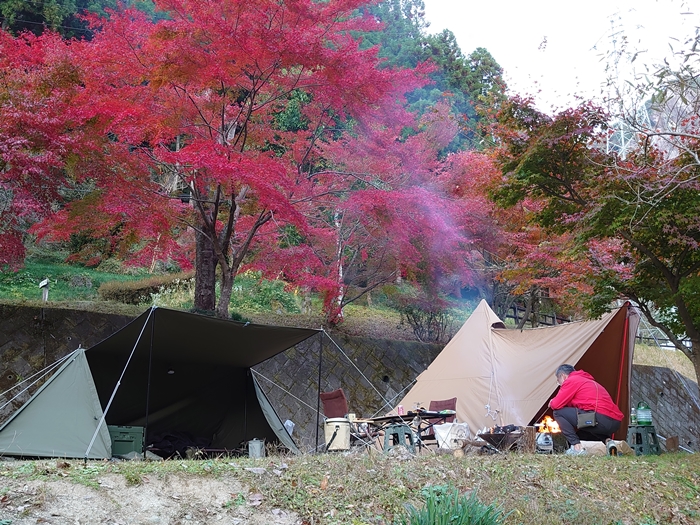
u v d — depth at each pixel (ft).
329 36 34.35
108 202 31.12
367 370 46.85
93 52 31.07
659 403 59.98
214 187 37.63
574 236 31.81
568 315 68.80
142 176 32.48
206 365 35.12
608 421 27.12
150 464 17.99
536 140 29.71
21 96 27.68
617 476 21.62
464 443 27.25
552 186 31.24
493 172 42.68
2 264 30.14
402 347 50.03
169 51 29.73
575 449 26.50
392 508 16.92
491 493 18.39
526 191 31.65
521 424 32.91
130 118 30.01
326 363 45.11
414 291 60.03
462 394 35.96
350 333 50.11
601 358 34.71
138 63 31.58
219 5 30.40
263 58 31.14
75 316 37.32
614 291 31.04
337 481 18.11
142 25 32.65
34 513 13.98
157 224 33.76
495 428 28.81
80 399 24.57
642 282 31.55
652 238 29.60
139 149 33.14
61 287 56.80
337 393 31.40
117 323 38.91
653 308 34.71
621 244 31.99
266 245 43.55
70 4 68.85
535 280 43.80
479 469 20.81
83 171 30.22
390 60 81.97
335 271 45.29
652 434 29.96
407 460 21.43
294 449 33.96
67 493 15.08
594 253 31.32
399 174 43.68
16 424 23.52
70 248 65.57
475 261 53.06
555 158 29.99
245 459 20.08
